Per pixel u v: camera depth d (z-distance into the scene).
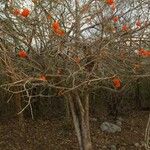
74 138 9.19
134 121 11.02
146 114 11.68
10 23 4.49
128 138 9.43
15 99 9.40
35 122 10.47
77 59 4.23
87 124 5.54
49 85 4.14
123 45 4.52
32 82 4.86
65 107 10.09
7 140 8.95
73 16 4.51
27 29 4.55
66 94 5.17
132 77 4.71
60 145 8.83
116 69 4.53
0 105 10.34
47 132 9.62
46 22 4.38
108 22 4.43
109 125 10.00
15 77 4.11
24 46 4.68
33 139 9.10
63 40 4.20
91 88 4.98
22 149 8.55
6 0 4.55
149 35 4.68
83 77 4.45
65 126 9.70
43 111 10.98
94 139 9.24
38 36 4.39
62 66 4.39
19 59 4.47
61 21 4.50
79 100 5.23
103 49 4.23
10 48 4.55
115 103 11.34
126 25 4.65
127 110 11.72
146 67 4.91
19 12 4.27
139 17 4.70
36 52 4.49
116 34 4.46
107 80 4.82
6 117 10.41
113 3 4.34
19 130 9.44
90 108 11.46
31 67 4.51
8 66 4.10
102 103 11.41
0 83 6.93
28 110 10.85
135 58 4.59
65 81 4.48
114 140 9.27
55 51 4.36
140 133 9.88
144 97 12.08
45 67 4.43
